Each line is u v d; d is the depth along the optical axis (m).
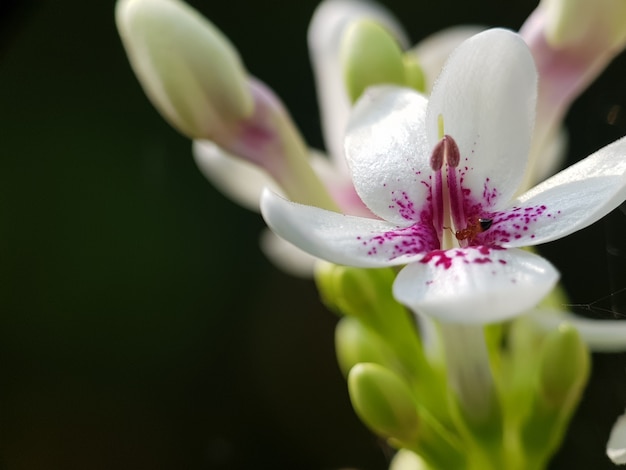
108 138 0.26
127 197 0.26
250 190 0.19
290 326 0.27
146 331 0.26
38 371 0.26
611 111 0.19
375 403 0.16
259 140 0.17
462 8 0.26
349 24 0.18
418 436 0.16
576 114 0.21
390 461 0.21
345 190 0.18
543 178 0.19
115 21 0.27
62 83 0.26
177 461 0.26
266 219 0.14
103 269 0.26
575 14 0.17
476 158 0.15
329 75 0.18
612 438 0.15
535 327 0.17
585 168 0.15
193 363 0.27
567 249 0.18
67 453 0.26
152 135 0.26
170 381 0.26
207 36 0.17
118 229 0.26
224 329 0.27
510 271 0.14
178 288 0.26
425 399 0.17
